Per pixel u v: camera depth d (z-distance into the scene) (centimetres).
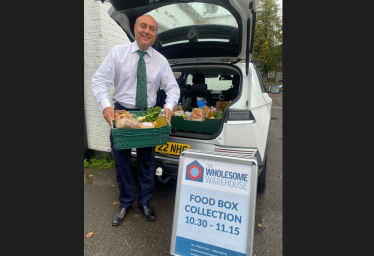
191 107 312
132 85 221
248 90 243
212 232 160
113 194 282
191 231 166
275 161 398
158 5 225
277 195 280
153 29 210
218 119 238
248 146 224
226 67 288
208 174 164
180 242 168
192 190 168
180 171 172
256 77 280
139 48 217
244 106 233
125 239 206
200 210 165
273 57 2611
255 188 150
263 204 261
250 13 209
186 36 280
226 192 158
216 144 228
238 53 269
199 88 332
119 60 213
